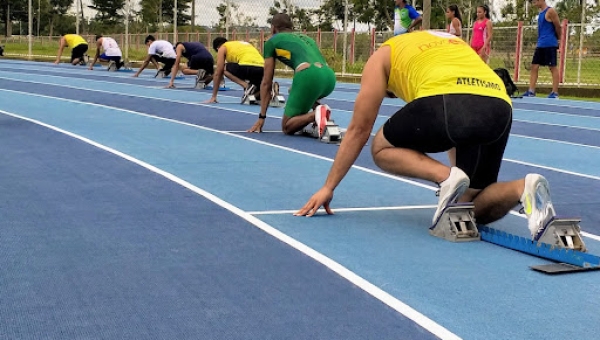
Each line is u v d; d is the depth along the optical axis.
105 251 3.56
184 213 4.41
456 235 3.95
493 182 4.14
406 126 4.04
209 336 2.57
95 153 6.62
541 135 9.44
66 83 17.03
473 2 29.59
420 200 5.08
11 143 7.05
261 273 3.29
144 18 43.34
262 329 2.65
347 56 23.14
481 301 3.01
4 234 3.82
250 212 4.50
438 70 4.00
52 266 3.31
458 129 3.87
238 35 25.34
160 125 9.06
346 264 3.47
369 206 4.83
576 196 5.40
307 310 2.85
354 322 2.74
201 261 3.45
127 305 2.85
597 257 3.52
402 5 14.28
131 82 18.03
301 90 8.21
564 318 2.84
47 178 5.36
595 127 10.48
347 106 13.21
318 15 28.89
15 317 2.71
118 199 4.73
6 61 31.73
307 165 6.39
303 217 4.43
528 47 18.84
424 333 2.65
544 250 3.66
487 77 4.06
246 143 7.70
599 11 20.14
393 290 3.12
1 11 70.31
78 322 2.67
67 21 75.69
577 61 18.08
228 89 16.44
